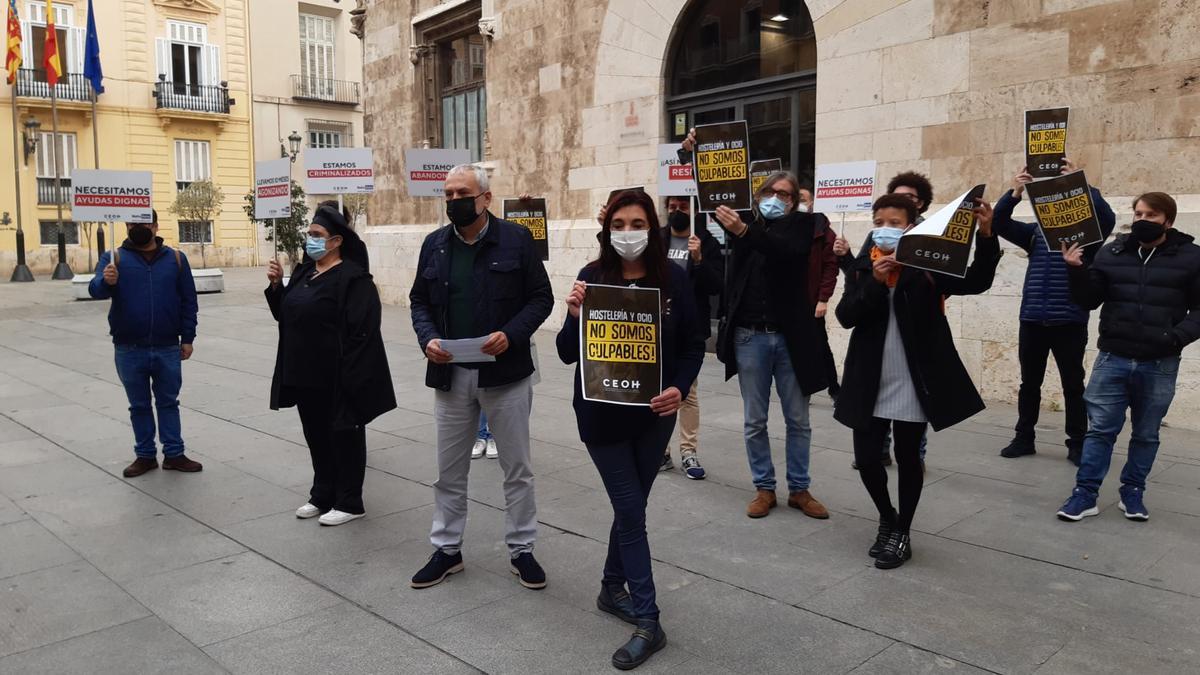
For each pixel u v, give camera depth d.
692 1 10.95
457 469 4.15
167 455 6.05
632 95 11.73
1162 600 3.81
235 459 6.37
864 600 3.86
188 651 3.48
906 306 4.10
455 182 3.91
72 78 31.31
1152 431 4.76
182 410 8.08
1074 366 5.89
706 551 4.47
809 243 4.77
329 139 38.94
